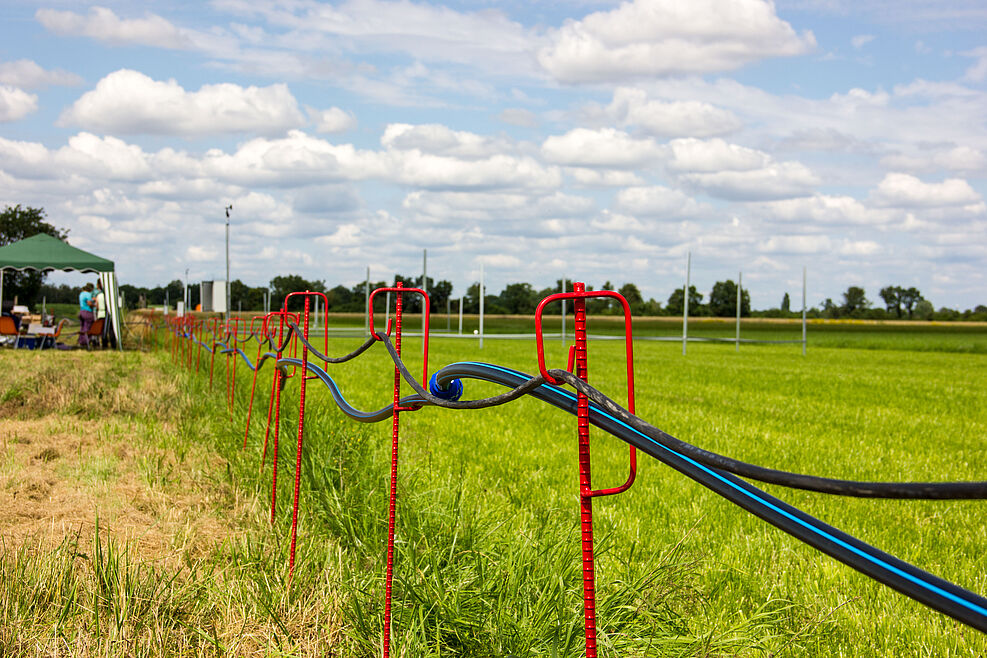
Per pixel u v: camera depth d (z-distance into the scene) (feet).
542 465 27.20
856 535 19.99
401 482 19.77
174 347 63.93
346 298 355.56
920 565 17.76
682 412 43.24
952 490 4.02
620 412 6.34
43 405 33.35
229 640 12.13
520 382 7.88
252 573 14.51
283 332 20.29
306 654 11.81
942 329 394.52
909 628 14.01
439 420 36.81
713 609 14.05
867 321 475.72
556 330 257.14
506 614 11.84
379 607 12.80
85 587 13.33
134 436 28.17
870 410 47.96
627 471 26.53
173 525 17.67
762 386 63.05
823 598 15.26
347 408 14.25
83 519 18.07
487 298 358.43
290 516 18.42
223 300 95.66
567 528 16.02
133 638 11.87
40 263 76.28
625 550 16.97
